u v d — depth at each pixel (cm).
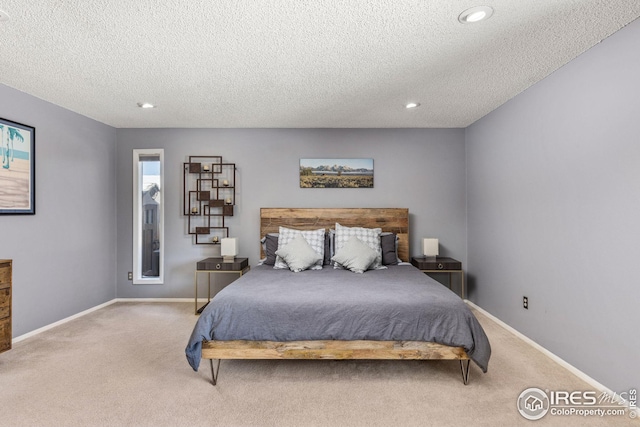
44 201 330
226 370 246
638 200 192
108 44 221
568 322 246
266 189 438
